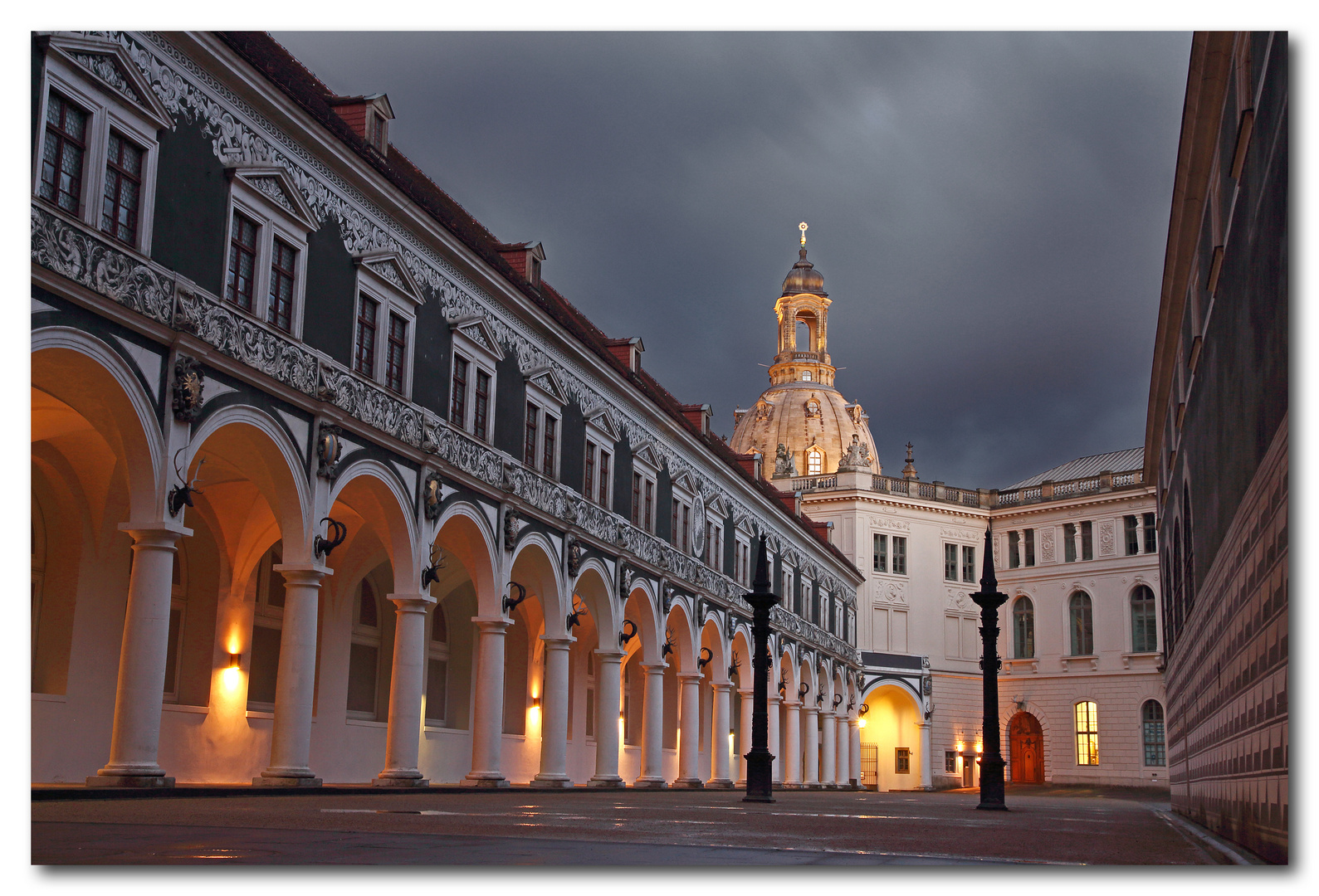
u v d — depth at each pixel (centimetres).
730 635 4541
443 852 791
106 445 2089
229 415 1864
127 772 1633
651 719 3728
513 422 2917
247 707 2534
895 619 7369
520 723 3625
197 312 1795
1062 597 7238
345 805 1569
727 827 1250
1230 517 1306
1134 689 6850
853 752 6675
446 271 2636
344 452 2175
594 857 779
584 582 3366
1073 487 7338
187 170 1825
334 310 2208
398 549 2384
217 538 2473
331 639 2788
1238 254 1159
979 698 7500
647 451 3850
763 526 5172
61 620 2111
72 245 1553
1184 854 1005
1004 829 1390
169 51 1788
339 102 2456
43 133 1523
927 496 7644
